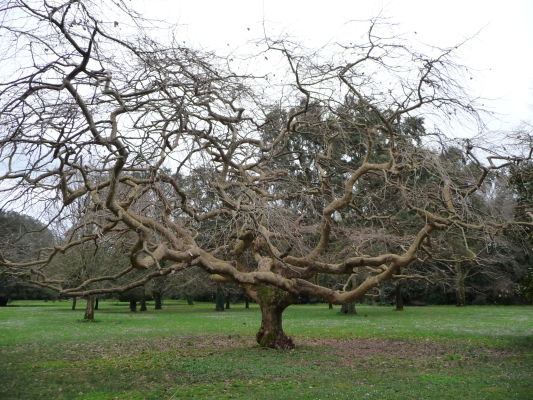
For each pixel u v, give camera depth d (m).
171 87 9.35
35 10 7.12
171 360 13.70
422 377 10.93
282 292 15.55
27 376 11.59
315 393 9.32
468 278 40.16
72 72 7.36
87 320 28.97
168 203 11.45
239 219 10.94
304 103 12.69
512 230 13.15
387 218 14.53
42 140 7.53
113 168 8.54
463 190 11.24
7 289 45.88
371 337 19.72
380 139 13.24
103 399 9.23
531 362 13.30
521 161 11.28
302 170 14.81
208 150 12.45
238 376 11.23
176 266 11.16
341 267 13.76
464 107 10.28
